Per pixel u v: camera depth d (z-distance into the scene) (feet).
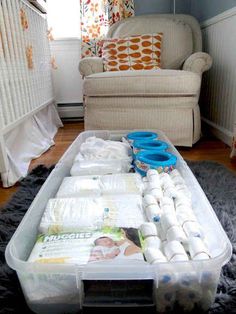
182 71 4.63
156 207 2.19
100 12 6.83
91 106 4.99
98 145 3.52
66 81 7.51
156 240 1.84
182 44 6.00
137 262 1.63
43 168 4.02
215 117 5.71
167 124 4.77
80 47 7.23
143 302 1.63
